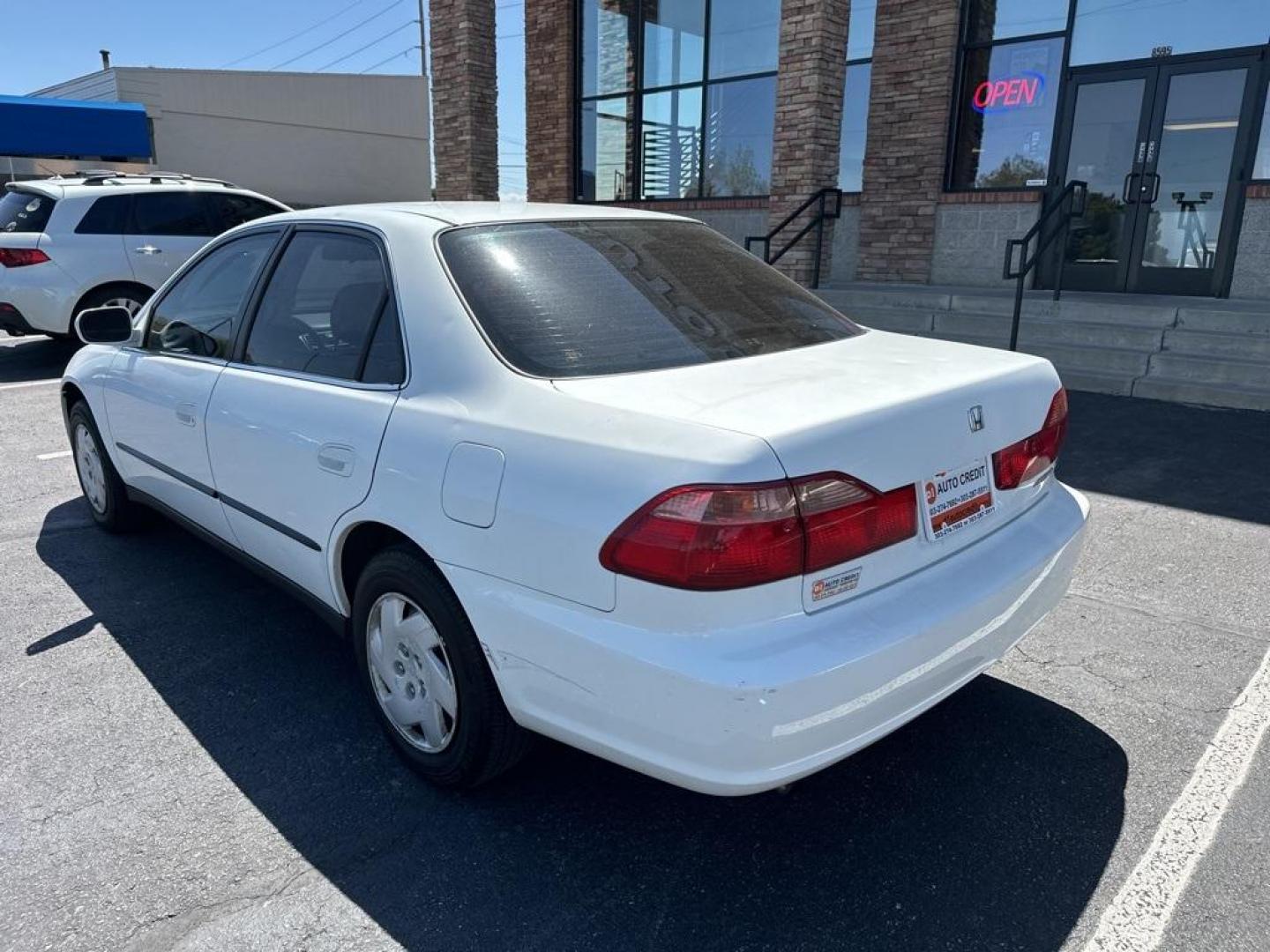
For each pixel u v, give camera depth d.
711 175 12.25
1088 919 2.22
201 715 3.15
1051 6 9.38
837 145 9.65
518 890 2.34
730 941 2.17
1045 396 2.80
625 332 2.61
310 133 34.12
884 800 2.69
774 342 2.81
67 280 8.94
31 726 3.07
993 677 3.35
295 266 3.24
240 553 3.56
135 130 16.78
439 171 13.36
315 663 3.51
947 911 2.26
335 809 2.66
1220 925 2.19
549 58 13.50
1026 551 2.59
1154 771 2.79
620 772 2.85
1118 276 9.49
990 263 10.15
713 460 1.97
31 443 6.63
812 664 1.98
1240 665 3.40
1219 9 8.48
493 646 2.32
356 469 2.68
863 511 2.13
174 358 3.81
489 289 2.62
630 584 2.03
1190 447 6.03
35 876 2.38
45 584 4.21
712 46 11.85
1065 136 9.54
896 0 10.15
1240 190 8.61
